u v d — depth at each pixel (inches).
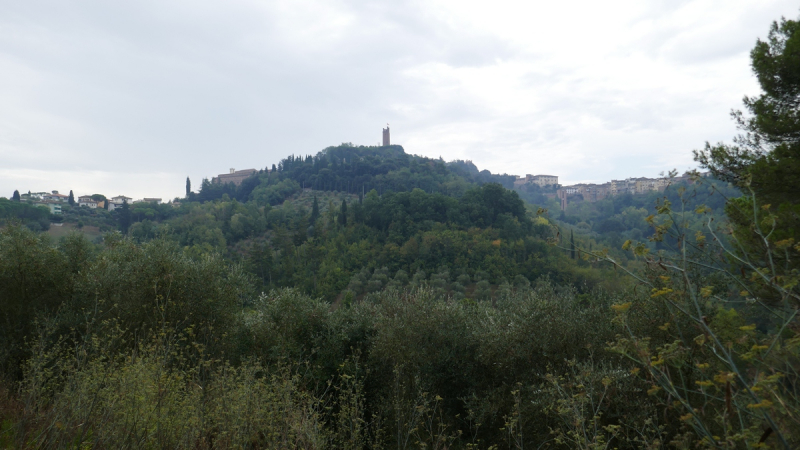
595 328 250.1
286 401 199.0
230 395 190.1
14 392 213.2
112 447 150.0
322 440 193.3
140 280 298.2
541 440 220.1
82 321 270.2
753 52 274.1
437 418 260.1
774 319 111.7
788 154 244.7
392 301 315.0
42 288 286.7
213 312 306.7
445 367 286.0
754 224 117.3
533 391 232.5
